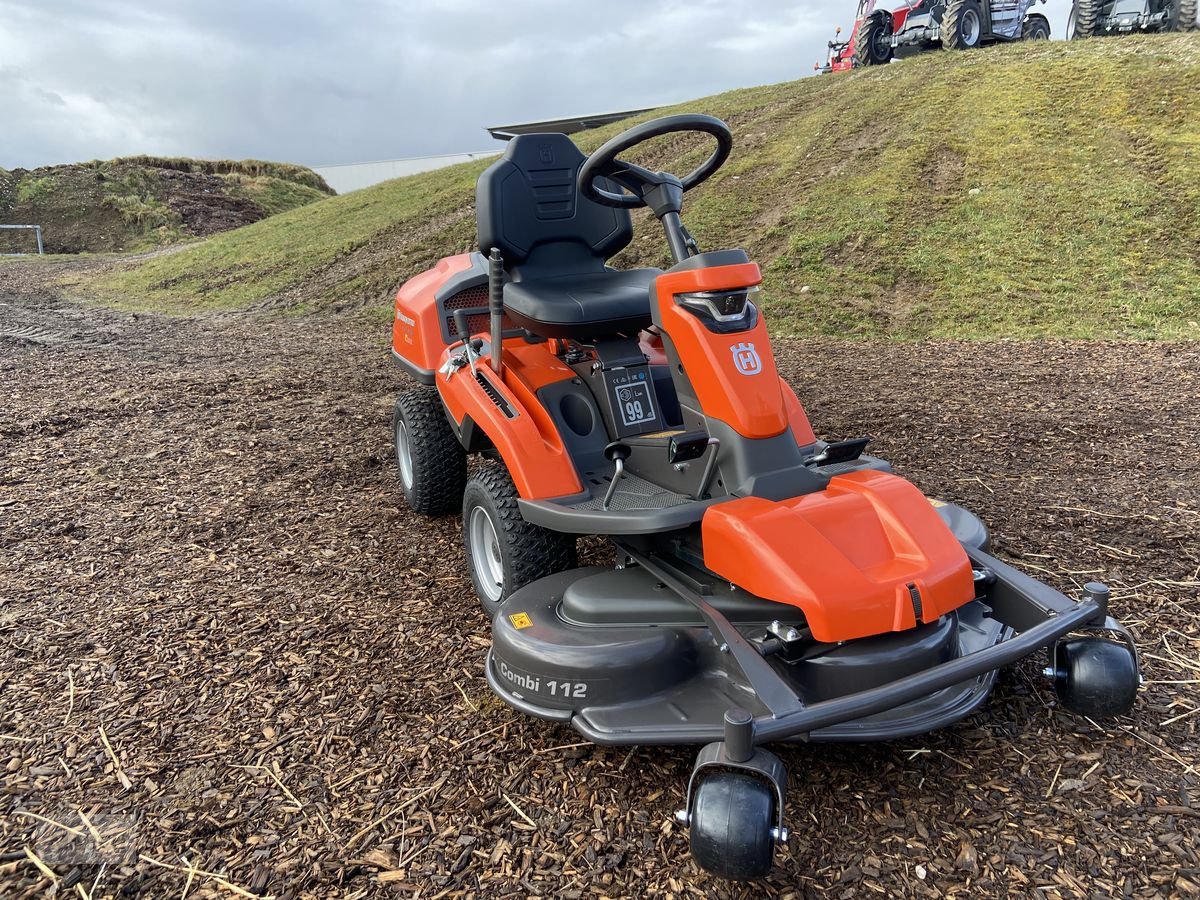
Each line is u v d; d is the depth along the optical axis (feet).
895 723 7.63
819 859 7.35
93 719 9.60
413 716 9.57
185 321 41.60
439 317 14.83
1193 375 23.12
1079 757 8.43
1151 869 7.08
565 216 13.00
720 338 9.31
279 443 20.01
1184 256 33.19
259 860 7.55
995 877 7.08
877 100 52.01
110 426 21.54
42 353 31.58
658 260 39.55
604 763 8.71
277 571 13.23
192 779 8.60
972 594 8.32
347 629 11.45
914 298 33.17
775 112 55.98
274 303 45.06
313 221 62.18
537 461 10.43
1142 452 17.13
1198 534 13.12
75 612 12.00
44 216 94.73
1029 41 57.47
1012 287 32.71
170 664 10.68
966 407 20.93
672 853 7.50
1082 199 37.35
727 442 9.19
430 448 14.48
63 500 16.37
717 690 8.08
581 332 11.25
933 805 7.89
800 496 8.96
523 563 10.62
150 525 15.11
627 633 8.35
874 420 20.04
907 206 39.29
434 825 7.91
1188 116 41.93
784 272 36.40
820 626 7.53
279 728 9.39
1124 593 11.43
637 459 10.80
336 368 29.27
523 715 9.55
